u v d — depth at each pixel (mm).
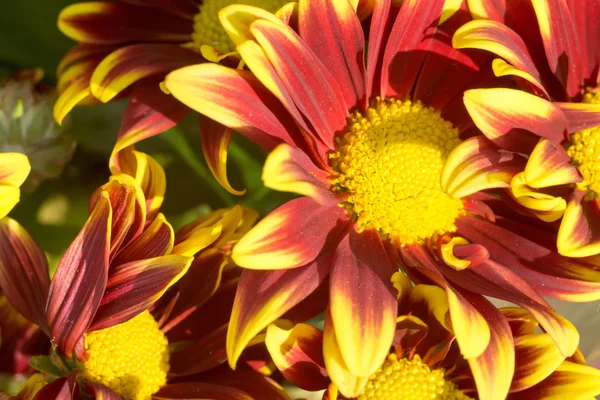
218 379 352
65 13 367
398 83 356
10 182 321
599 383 338
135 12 373
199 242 344
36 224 377
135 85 358
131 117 353
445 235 352
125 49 358
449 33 354
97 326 335
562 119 339
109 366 343
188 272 356
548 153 332
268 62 330
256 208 383
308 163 338
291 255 332
